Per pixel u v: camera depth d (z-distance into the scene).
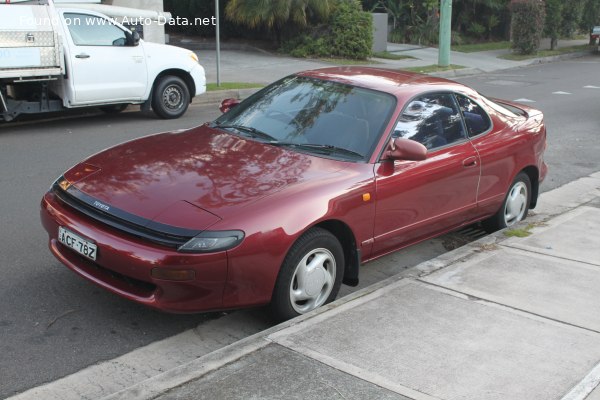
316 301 4.39
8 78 9.45
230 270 3.82
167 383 3.29
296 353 3.63
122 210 3.98
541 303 4.41
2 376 3.65
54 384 3.62
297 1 20.77
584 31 31.95
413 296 4.43
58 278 4.90
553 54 27.11
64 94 10.17
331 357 3.60
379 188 4.62
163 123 11.16
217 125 5.41
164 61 11.25
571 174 8.90
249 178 4.29
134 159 4.64
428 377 3.45
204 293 3.83
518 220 6.43
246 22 21.48
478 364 3.61
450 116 5.48
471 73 21.38
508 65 23.61
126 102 10.94
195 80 11.82
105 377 3.72
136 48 10.81
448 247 6.15
